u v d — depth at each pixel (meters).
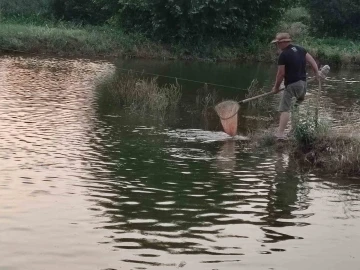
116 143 9.91
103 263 5.10
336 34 43.53
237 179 7.92
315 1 42.91
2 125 10.91
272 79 22.92
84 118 12.18
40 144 9.54
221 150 9.70
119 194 7.07
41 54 28.33
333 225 6.21
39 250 5.33
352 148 8.65
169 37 33.59
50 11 39.50
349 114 13.66
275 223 6.24
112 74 21.03
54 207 6.52
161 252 5.38
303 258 5.32
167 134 10.95
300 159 9.14
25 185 7.28
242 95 17.44
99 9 38.94
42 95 14.99
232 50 33.78
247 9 34.53
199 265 5.11
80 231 5.84
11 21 36.28
